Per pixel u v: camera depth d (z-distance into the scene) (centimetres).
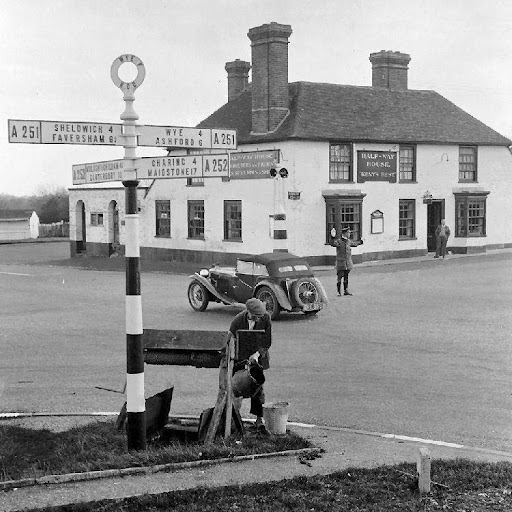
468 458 868
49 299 2625
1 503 693
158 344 916
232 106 4156
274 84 3619
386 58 4194
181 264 3988
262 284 2094
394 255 3844
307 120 3622
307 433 983
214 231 3931
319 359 1509
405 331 1834
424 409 1122
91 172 927
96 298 2634
